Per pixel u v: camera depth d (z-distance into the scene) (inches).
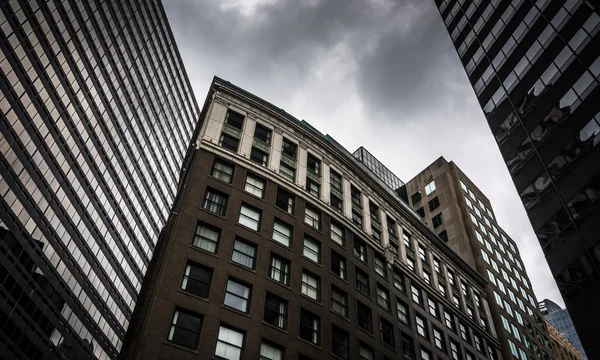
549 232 1444.4
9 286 2591.0
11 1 2876.5
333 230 1910.7
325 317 1556.3
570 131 1454.2
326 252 1770.4
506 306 2935.5
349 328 1608.0
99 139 3678.6
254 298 1418.6
